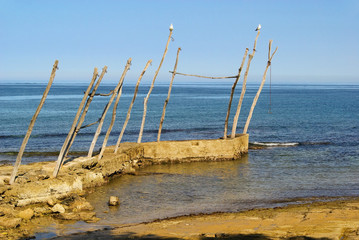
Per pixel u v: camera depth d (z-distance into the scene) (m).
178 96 139.38
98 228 14.04
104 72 19.56
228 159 26.89
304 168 24.69
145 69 23.78
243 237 12.54
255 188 20.06
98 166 21.00
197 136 41.25
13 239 12.73
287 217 14.66
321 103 99.88
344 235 12.42
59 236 13.11
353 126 48.62
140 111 73.31
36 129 46.12
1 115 63.06
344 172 23.55
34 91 171.12
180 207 16.89
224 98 125.62
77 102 97.75
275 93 178.88
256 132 43.75
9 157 28.97
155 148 25.95
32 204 16.05
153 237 12.80
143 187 20.20
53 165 19.56
